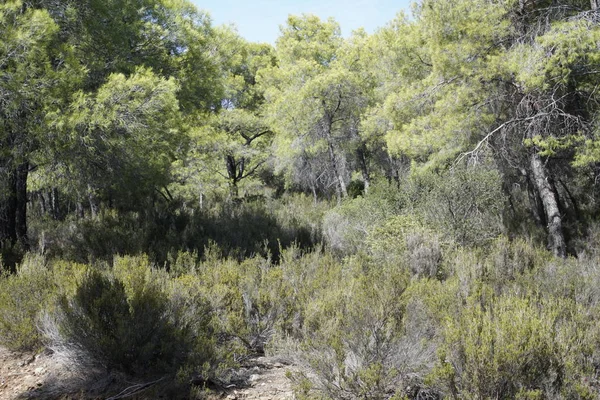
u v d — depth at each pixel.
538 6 10.19
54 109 7.19
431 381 2.84
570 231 11.20
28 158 7.52
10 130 7.31
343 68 18.09
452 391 2.81
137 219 10.51
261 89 24.62
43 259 6.13
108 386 3.62
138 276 4.66
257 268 5.73
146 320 3.79
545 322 3.21
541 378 2.79
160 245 8.24
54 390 3.60
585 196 13.44
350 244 9.16
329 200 22.52
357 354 3.37
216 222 10.75
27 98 7.03
